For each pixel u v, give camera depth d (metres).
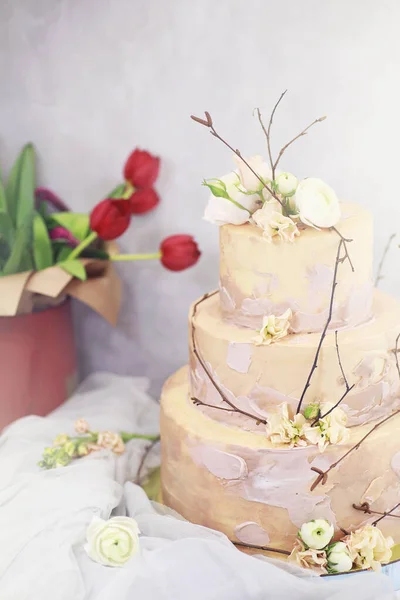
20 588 0.83
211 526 0.90
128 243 1.19
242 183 0.88
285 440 0.85
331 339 0.86
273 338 0.85
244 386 0.87
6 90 1.18
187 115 1.13
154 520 0.89
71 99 1.16
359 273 0.88
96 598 0.81
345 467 0.85
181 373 1.03
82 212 1.20
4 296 1.03
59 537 0.88
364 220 0.88
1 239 1.09
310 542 0.85
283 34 1.07
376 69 1.06
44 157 1.19
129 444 1.08
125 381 1.21
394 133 1.07
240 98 1.10
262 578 0.82
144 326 1.23
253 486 0.86
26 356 1.11
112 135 1.16
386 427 0.88
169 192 1.16
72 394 1.20
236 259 0.88
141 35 1.12
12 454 1.01
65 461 1.00
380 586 0.81
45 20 1.14
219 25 1.09
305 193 0.84
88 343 1.25
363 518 0.88
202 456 0.88
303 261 0.85
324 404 0.86
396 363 0.89
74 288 1.10
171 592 0.82
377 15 1.04
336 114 1.08
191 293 1.19
